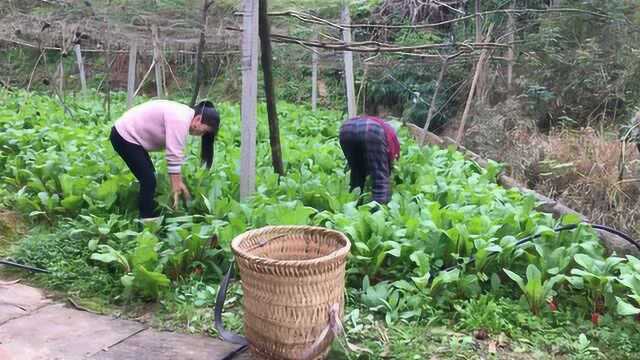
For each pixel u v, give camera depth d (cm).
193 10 842
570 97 952
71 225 519
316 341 329
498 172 738
